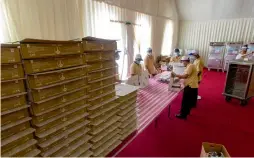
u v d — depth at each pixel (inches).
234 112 131.2
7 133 42.3
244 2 241.0
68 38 107.2
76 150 60.7
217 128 106.9
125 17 166.2
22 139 45.2
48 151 50.9
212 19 286.7
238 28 268.5
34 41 43.8
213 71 290.2
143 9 195.9
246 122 115.2
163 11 247.1
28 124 47.2
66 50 52.3
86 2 119.4
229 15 267.4
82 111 61.8
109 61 71.7
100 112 69.0
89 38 59.5
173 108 137.6
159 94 127.3
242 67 143.6
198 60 140.9
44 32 92.7
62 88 52.9
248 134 100.4
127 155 80.4
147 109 104.4
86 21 121.8
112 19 149.0
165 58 243.9
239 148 87.8
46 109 49.2
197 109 136.3
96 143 68.9
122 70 171.9
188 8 285.0
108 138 74.0
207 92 179.2
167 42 282.8
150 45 225.1
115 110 77.5
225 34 281.6
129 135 87.2
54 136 52.7
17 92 43.0
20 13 81.2
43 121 49.1
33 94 45.5
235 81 151.5
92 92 65.4
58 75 51.2
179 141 92.7
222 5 256.8
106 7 140.0
